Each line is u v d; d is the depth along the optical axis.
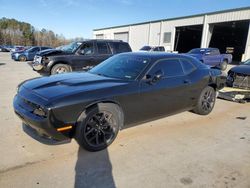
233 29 30.64
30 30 77.88
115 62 4.45
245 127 4.65
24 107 3.20
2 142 3.49
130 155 3.27
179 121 4.83
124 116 3.62
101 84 3.48
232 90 6.74
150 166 3.00
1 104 5.55
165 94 4.16
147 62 4.04
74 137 3.20
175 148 3.55
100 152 3.33
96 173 2.80
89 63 9.10
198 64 5.11
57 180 2.63
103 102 3.31
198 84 4.90
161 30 28.88
